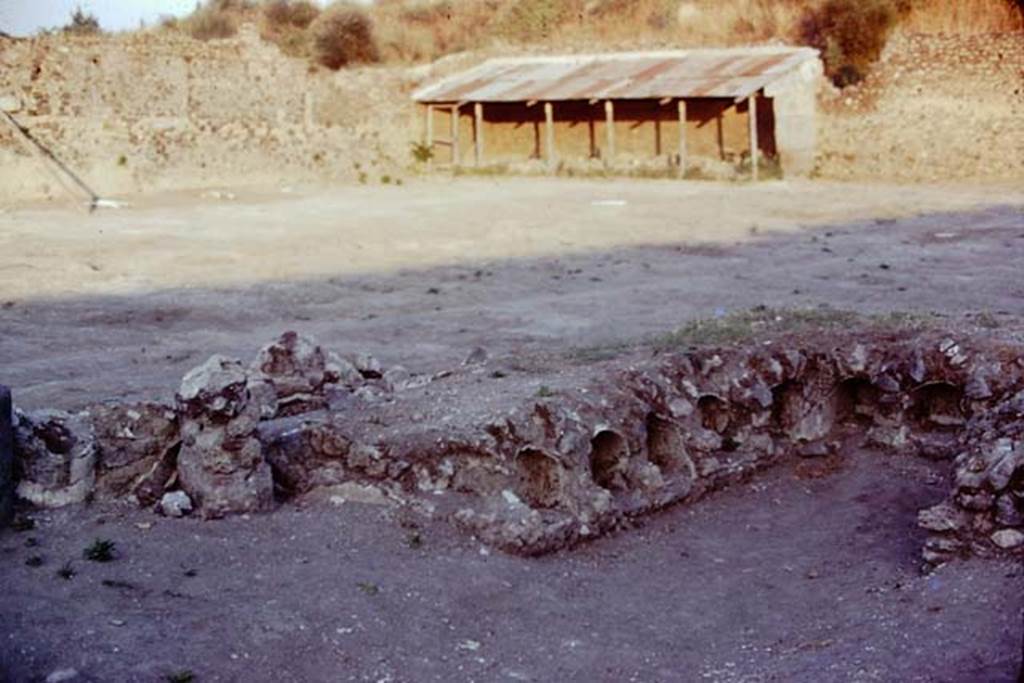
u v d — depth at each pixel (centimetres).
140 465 1132
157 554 1013
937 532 1038
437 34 5494
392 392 1344
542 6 5419
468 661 909
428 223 3484
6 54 3997
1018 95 4309
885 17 4562
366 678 870
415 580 1012
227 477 1104
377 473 1145
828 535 1181
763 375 1366
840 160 4512
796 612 1016
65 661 840
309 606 948
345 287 2544
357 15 5241
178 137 4403
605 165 4738
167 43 4403
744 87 4303
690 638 974
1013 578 954
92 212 3719
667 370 1316
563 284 2547
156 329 2144
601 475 1223
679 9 5219
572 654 930
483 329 2084
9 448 1059
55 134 4081
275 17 5928
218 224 3481
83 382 1703
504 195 4156
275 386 1339
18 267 2720
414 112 5041
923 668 846
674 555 1144
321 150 4794
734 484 1308
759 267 2678
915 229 3178
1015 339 1373
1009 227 3142
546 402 1190
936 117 4412
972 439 1164
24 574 958
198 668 851
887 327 1457
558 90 4694
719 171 4497
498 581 1034
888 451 1362
